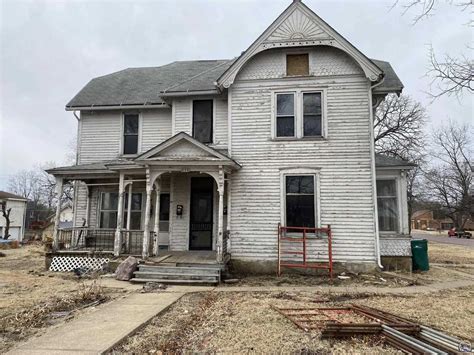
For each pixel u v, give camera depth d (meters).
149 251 10.98
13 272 10.77
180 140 10.02
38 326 5.05
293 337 4.52
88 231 12.29
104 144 12.86
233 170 10.59
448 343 4.21
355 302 6.61
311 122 10.70
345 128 10.41
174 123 11.93
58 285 8.41
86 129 13.05
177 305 6.39
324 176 10.31
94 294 7.05
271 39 10.78
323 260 9.95
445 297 7.16
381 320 5.15
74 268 10.68
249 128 10.88
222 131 11.55
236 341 4.38
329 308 5.94
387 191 11.24
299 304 6.38
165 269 8.97
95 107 12.65
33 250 20.41
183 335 4.64
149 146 12.55
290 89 10.85
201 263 9.23
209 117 11.85
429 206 51.81
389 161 11.41
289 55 11.05
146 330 4.85
